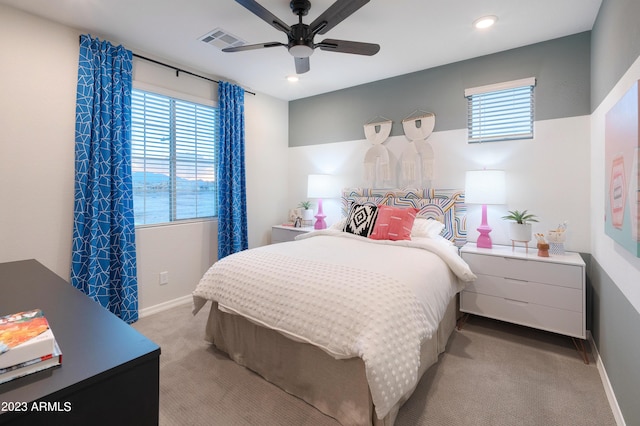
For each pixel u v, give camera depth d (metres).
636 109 1.30
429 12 2.31
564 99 2.69
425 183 3.41
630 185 1.39
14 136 2.28
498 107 3.00
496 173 2.73
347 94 4.00
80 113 2.51
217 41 2.77
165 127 3.22
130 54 2.80
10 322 0.81
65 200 2.52
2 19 2.20
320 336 1.53
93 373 0.70
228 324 2.24
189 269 3.44
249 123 4.05
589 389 1.91
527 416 1.68
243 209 3.88
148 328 2.73
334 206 4.16
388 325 1.45
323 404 1.70
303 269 1.93
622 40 1.68
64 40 2.48
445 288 2.14
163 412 1.70
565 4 2.21
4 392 0.63
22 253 2.33
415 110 3.47
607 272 2.00
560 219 2.73
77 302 1.13
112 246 2.74
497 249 2.79
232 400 1.80
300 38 2.11
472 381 1.99
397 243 2.68
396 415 1.64
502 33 2.62
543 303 2.42
